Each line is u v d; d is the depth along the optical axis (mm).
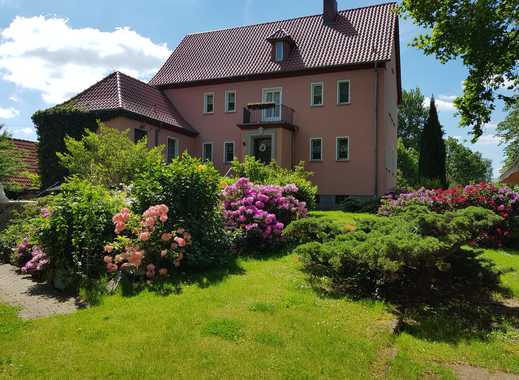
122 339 4426
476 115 11430
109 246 6676
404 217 7039
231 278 6867
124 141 15086
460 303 6105
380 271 5949
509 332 5023
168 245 7070
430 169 27969
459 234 5895
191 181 7824
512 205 11539
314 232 7598
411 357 4266
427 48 11641
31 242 7559
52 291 6801
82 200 7312
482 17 10078
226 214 9078
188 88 27969
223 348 4227
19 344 4336
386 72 23688
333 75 24234
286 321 4945
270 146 25016
